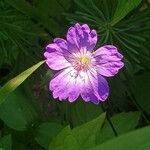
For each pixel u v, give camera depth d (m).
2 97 0.10
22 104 0.12
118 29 0.11
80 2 0.11
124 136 0.08
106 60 0.11
